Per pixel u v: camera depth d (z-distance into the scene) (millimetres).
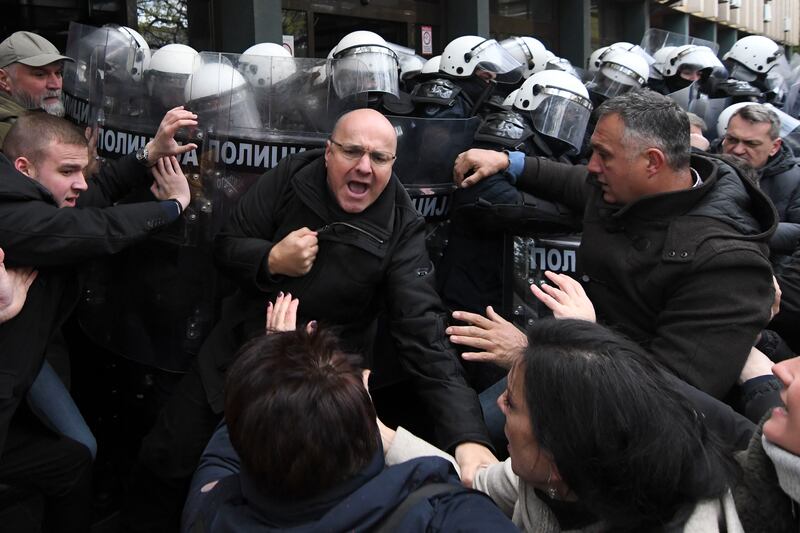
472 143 2486
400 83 3334
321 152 2088
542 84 2645
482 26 6375
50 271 1858
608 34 8758
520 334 1846
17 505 1967
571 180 2262
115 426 2686
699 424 1045
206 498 1166
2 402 1767
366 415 1049
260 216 1999
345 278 1871
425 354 1834
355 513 992
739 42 5352
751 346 1627
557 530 1175
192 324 2273
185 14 4789
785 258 2553
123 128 2354
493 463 1603
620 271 1766
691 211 1699
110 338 2377
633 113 1696
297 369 1042
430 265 1966
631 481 975
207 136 2209
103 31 2480
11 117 2672
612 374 994
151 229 1971
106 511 2527
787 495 1011
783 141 3285
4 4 4184
